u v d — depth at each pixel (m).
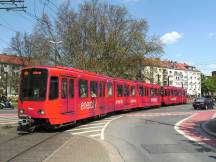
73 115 21.95
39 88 19.52
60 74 20.36
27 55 80.94
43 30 61.41
